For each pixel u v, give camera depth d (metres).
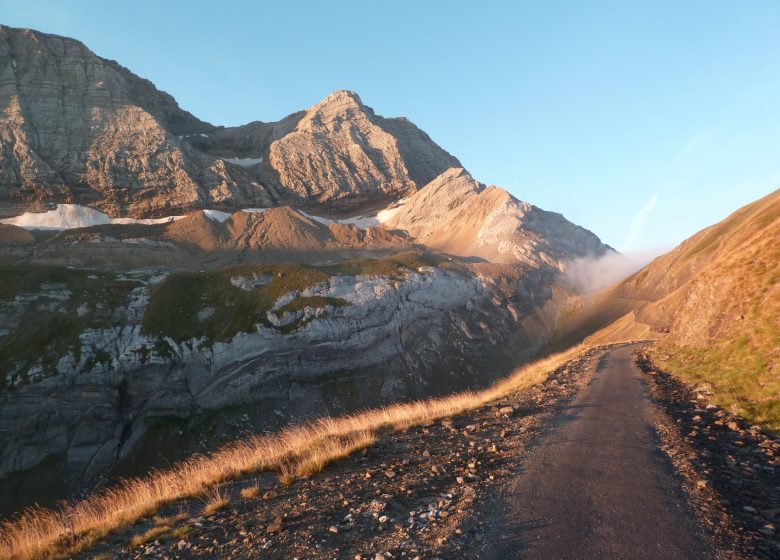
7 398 88.56
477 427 13.99
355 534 6.70
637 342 55.91
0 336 102.56
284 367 116.25
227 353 110.44
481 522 6.53
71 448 88.69
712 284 30.28
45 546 8.06
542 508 6.85
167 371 105.19
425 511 7.32
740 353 19.89
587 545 5.50
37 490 79.88
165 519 8.64
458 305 171.25
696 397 16.62
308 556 6.10
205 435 97.12
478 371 146.12
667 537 5.62
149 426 96.88
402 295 150.88
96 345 104.44
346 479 9.87
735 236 50.81
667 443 10.49
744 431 11.50
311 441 14.02
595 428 12.36
